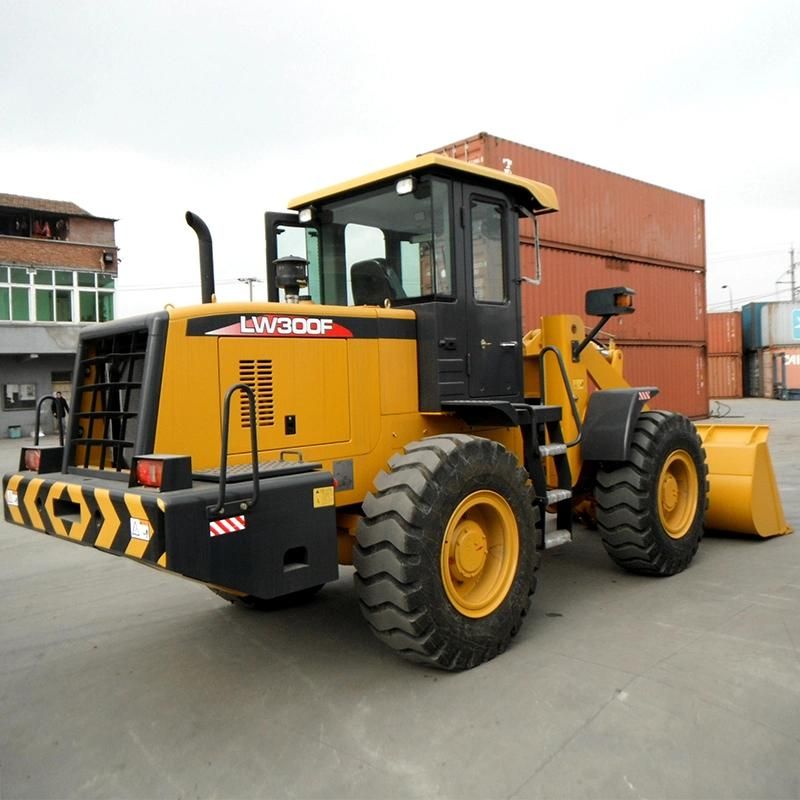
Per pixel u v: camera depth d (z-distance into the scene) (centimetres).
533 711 314
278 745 299
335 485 381
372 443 399
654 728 294
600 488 502
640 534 489
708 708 309
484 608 374
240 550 302
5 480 386
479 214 445
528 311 1135
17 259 2816
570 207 1225
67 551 683
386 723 311
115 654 409
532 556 400
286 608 478
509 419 411
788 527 641
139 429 320
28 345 2538
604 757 275
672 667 352
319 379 376
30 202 3111
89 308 2997
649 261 1407
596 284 1280
